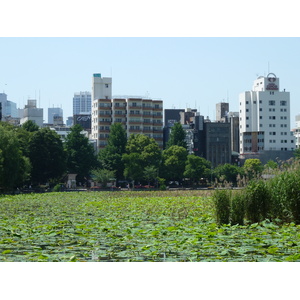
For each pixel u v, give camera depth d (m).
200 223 31.67
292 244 21.59
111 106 198.38
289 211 30.72
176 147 159.88
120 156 155.88
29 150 128.25
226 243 22.03
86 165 148.75
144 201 61.19
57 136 132.62
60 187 123.38
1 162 92.44
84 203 59.50
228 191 31.41
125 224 32.06
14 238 25.23
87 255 19.89
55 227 31.23
